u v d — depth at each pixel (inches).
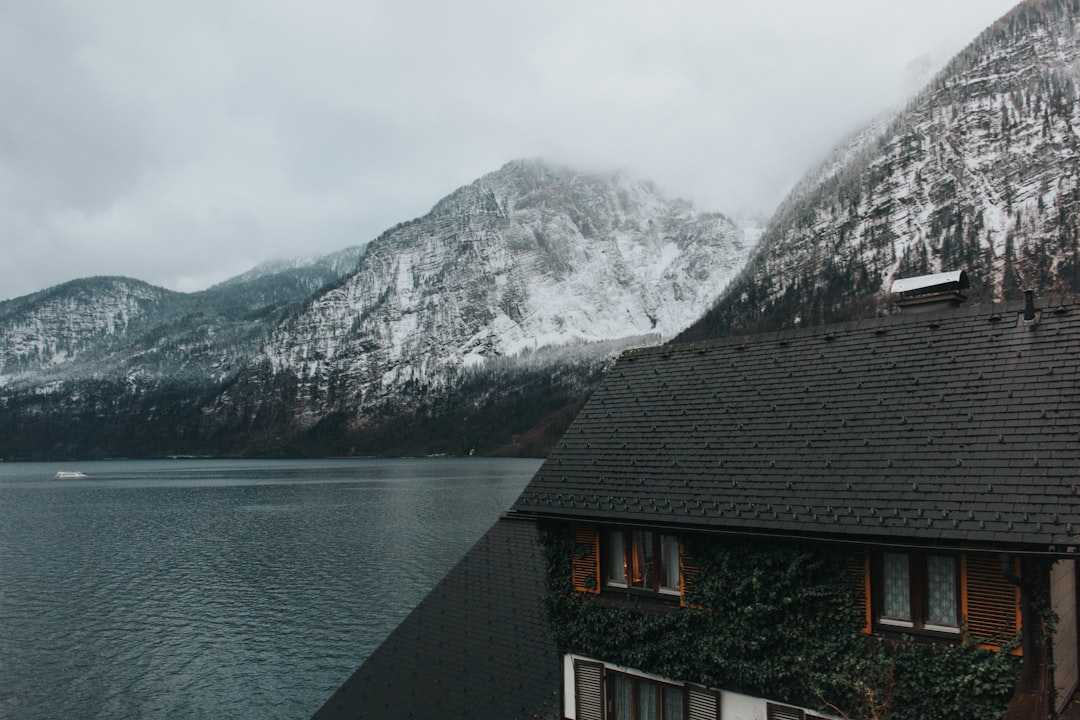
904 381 638.5
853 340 718.5
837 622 562.9
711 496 641.0
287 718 1815.9
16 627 2539.4
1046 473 505.0
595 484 723.4
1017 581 479.5
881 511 545.0
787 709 587.2
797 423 664.4
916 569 536.4
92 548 4040.4
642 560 695.7
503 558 1320.1
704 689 634.8
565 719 741.3
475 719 960.3
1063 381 557.6
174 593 2972.4
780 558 586.9
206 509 5723.4
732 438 690.8
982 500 512.1
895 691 526.0
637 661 671.1
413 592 2898.6
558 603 743.1
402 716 1015.6
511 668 1035.3
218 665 2158.0
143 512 5620.1
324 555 3663.9
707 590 629.0
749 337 805.9
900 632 538.6
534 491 751.1
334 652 2253.9
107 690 1993.1
